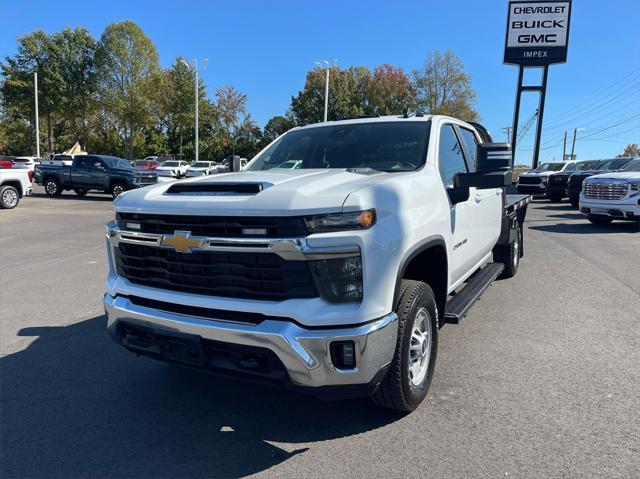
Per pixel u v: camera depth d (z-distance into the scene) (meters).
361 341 2.65
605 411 3.39
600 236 11.48
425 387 3.46
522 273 7.63
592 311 5.67
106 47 60.81
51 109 62.16
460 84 61.75
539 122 28.41
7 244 10.57
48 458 2.95
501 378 3.93
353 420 3.34
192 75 61.97
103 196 24.55
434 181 3.62
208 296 2.89
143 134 70.00
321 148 4.25
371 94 58.62
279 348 2.64
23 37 61.25
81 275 7.73
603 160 20.00
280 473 2.77
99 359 4.46
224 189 3.02
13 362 4.39
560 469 2.74
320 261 2.62
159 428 3.29
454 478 2.68
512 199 7.42
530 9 27.47
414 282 3.28
